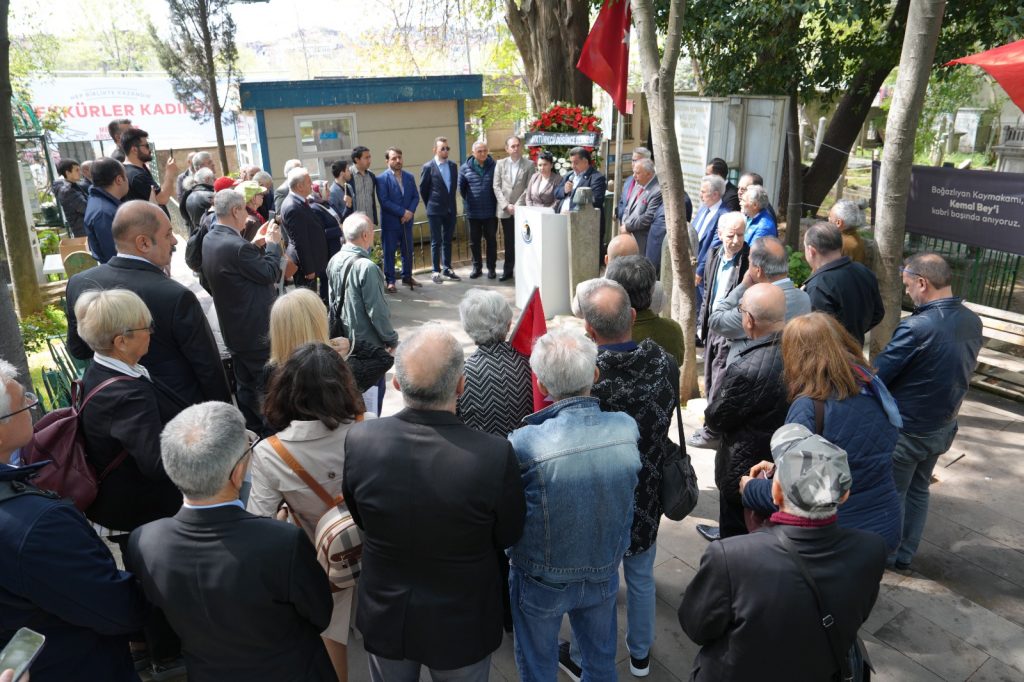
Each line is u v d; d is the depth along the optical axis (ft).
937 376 10.43
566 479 7.02
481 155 27.61
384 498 6.40
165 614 6.00
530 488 7.16
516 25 33.30
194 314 10.44
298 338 9.56
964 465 14.85
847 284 12.49
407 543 6.48
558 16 32.14
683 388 17.31
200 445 5.71
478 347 9.02
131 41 123.75
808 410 8.29
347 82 40.32
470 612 6.70
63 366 15.76
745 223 15.57
